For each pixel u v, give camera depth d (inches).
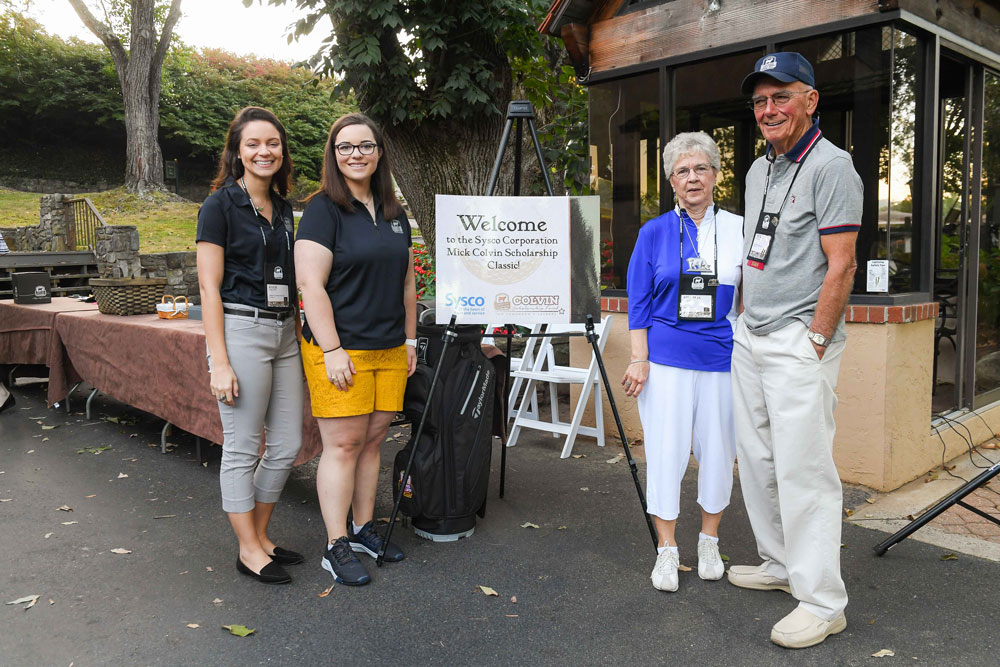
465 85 221.9
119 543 127.6
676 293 106.7
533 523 134.5
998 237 187.9
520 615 101.1
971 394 178.2
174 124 968.9
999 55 170.2
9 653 92.4
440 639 95.3
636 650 92.0
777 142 93.7
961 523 129.9
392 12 210.2
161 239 562.9
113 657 91.6
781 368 93.0
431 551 122.7
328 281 108.3
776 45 155.4
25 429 208.2
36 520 138.3
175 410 170.6
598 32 186.9
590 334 124.7
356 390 110.1
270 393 111.7
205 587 110.5
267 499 117.1
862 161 146.9
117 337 189.0
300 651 92.8
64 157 1000.2
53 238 502.6
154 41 740.0
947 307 176.7
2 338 240.5
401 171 251.6
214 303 104.4
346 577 110.1
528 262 124.3
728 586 108.8
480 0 220.5
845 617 98.6
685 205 108.1
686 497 145.8
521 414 195.8
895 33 141.0
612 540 126.5
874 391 143.7
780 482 93.9
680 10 171.0
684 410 107.7
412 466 123.3
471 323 123.7
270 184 111.4
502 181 253.1
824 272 92.0
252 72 1087.0
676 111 175.6
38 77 945.5
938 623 96.6
